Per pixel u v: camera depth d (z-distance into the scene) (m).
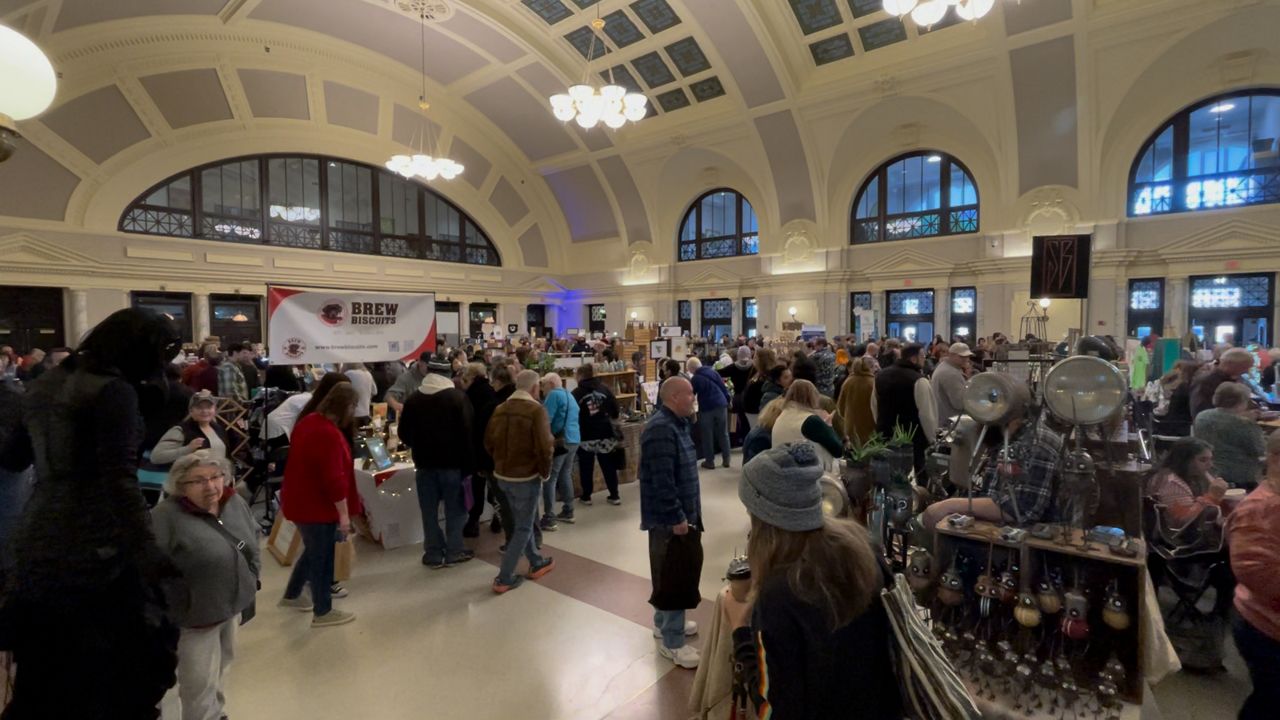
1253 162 11.70
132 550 1.70
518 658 3.11
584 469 5.92
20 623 1.60
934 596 2.62
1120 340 12.69
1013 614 2.48
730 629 2.02
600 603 3.74
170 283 14.05
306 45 15.20
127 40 12.69
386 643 3.27
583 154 19.72
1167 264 12.52
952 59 13.20
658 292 20.38
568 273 22.94
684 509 2.96
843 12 13.66
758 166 17.38
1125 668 2.31
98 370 1.75
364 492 4.78
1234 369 4.44
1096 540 2.37
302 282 16.27
